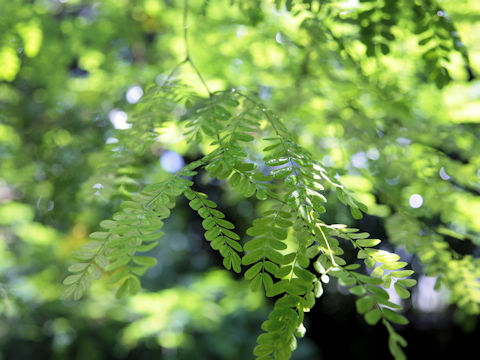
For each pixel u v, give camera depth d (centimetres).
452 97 392
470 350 912
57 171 438
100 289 665
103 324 733
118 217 157
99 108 451
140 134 244
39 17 391
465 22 321
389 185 333
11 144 471
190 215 1037
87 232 629
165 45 504
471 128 398
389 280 160
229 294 770
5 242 672
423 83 386
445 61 239
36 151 454
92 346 727
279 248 155
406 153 313
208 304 716
